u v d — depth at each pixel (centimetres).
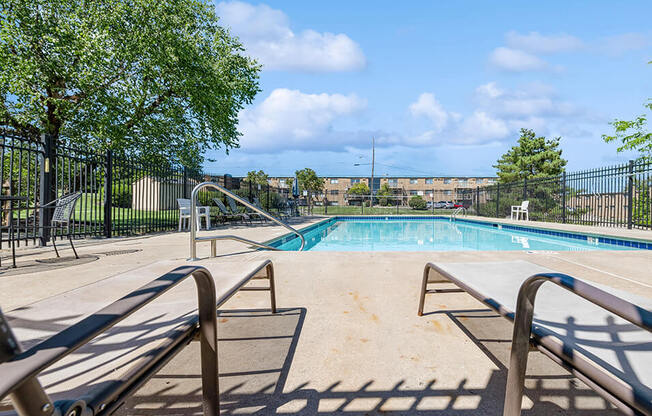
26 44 1009
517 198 1620
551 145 2628
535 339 110
